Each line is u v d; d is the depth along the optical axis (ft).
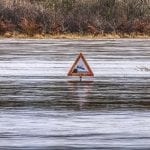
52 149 40.45
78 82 79.71
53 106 59.31
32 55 120.88
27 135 45.16
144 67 99.30
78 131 46.78
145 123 49.98
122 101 62.64
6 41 169.99
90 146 41.45
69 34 197.16
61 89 72.38
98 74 89.25
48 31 196.44
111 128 47.88
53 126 48.73
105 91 70.59
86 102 62.03
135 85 76.38
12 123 49.93
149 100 63.41
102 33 197.98
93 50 134.72
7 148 40.70
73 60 111.04
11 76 86.07
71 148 40.81
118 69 96.07
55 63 105.50
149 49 138.82
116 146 41.42
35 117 52.90
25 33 193.77
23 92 69.51
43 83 78.18
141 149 40.40
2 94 67.72
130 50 135.13
